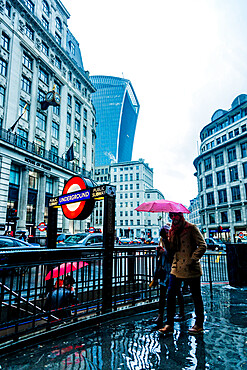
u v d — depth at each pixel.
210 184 48.50
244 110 42.84
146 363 2.48
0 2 24.56
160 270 3.91
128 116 143.00
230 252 7.19
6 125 24.16
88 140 41.66
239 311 4.39
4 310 3.99
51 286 3.31
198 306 3.40
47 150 30.16
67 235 14.91
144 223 82.25
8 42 25.64
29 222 26.86
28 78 27.89
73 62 36.88
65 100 34.97
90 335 3.23
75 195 4.53
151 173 98.31
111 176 89.44
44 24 32.16
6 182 23.08
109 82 141.62
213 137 49.09
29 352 2.69
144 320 3.93
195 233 3.45
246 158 40.72
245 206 39.97
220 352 2.74
